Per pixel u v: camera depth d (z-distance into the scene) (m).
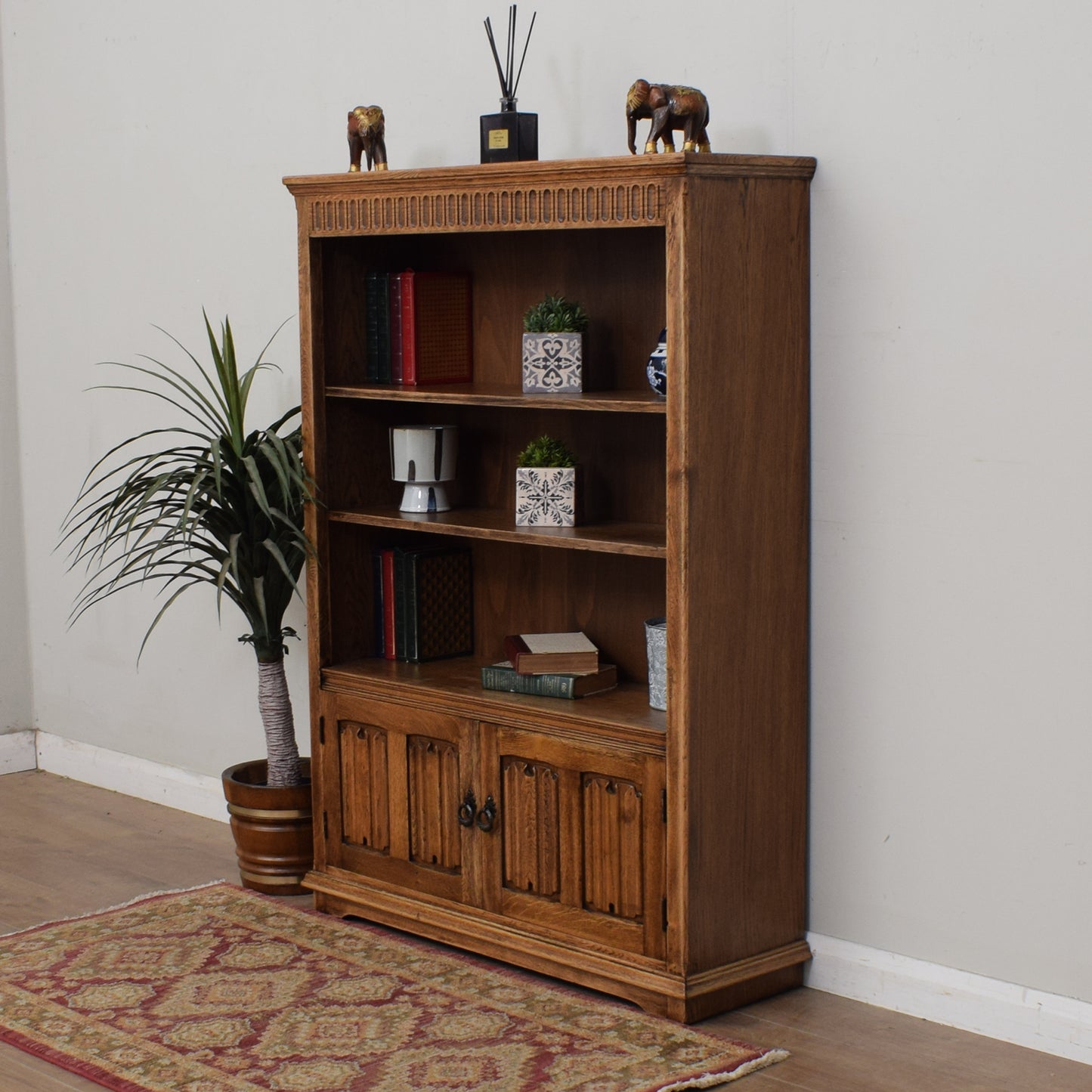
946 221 2.98
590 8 3.48
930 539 3.06
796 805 3.27
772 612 3.16
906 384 3.06
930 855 3.13
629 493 3.52
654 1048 2.96
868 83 3.05
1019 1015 3.01
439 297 3.67
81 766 4.97
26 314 4.98
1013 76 2.87
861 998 3.23
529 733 3.28
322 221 3.55
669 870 3.06
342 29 3.99
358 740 3.63
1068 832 2.94
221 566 3.65
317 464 3.67
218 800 4.53
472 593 3.83
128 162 4.57
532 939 3.31
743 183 3.00
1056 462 2.88
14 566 5.10
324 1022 3.09
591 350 3.53
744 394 3.05
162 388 4.59
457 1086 2.81
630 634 3.54
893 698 3.15
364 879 3.66
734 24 3.24
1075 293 2.83
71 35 4.69
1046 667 2.94
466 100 3.75
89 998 3.22
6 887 3.95
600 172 3.00
